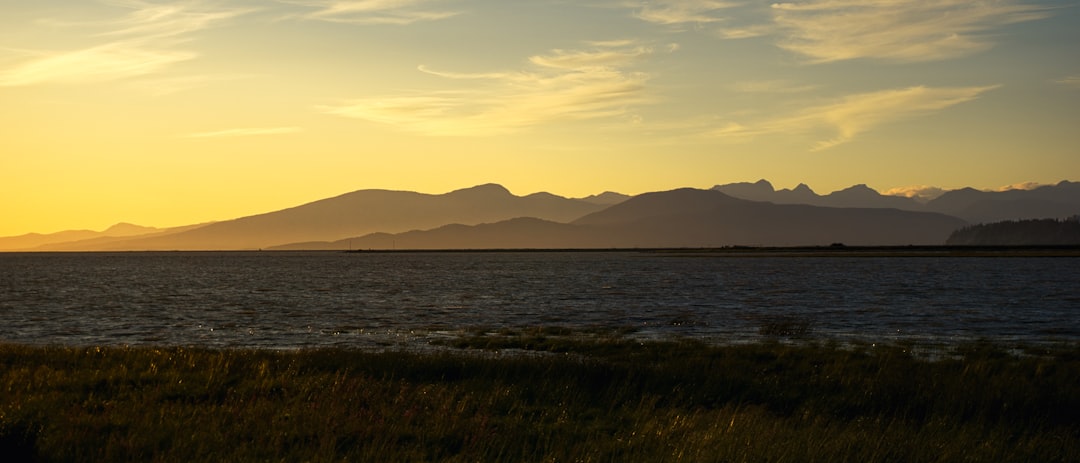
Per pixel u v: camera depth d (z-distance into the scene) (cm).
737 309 7006
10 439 1467
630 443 1634
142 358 2759
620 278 13762
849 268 18050
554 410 2020
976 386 2322
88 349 3070
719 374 2533
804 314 6450
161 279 14262
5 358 2759
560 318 6219
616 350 3800
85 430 1645
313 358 2816
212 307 7494
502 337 4606
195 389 2167
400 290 10350
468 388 2297
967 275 13912
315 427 1709
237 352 3186
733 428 1723
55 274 17075
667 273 15888
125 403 1973
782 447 1586
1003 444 1723
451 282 12644
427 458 1559
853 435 1695
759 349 3678
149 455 1538
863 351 3709
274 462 1477
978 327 5372
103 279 14300
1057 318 6031
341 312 6888
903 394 2228
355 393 2061
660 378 2434
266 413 1856
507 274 16150
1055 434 1855
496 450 1603
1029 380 2639
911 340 4516
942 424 1894
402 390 2128
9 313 6812
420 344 4384
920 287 10319
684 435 1675
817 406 2148
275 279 14188
